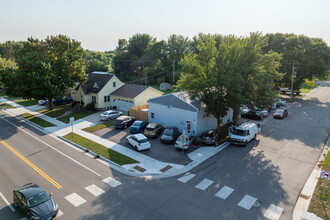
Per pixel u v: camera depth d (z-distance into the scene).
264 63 26.67
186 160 20.00
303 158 20.69
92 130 28.03
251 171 18.11
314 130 29.14
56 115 36.00
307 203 13.99
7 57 77.88
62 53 38.72
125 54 88.12
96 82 41.31
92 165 18.86
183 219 12.41
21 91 33.91
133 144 22.23
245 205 13.75
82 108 39.88
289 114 37.66
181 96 27.75
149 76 76.31
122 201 13.97
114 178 16.80
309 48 52.56
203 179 16.81
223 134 27.36
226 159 20.30
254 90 24.77
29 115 36.12
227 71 24.03
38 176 16.84
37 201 12.24
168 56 85.38
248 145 23.75
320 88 71.75
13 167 18.20
